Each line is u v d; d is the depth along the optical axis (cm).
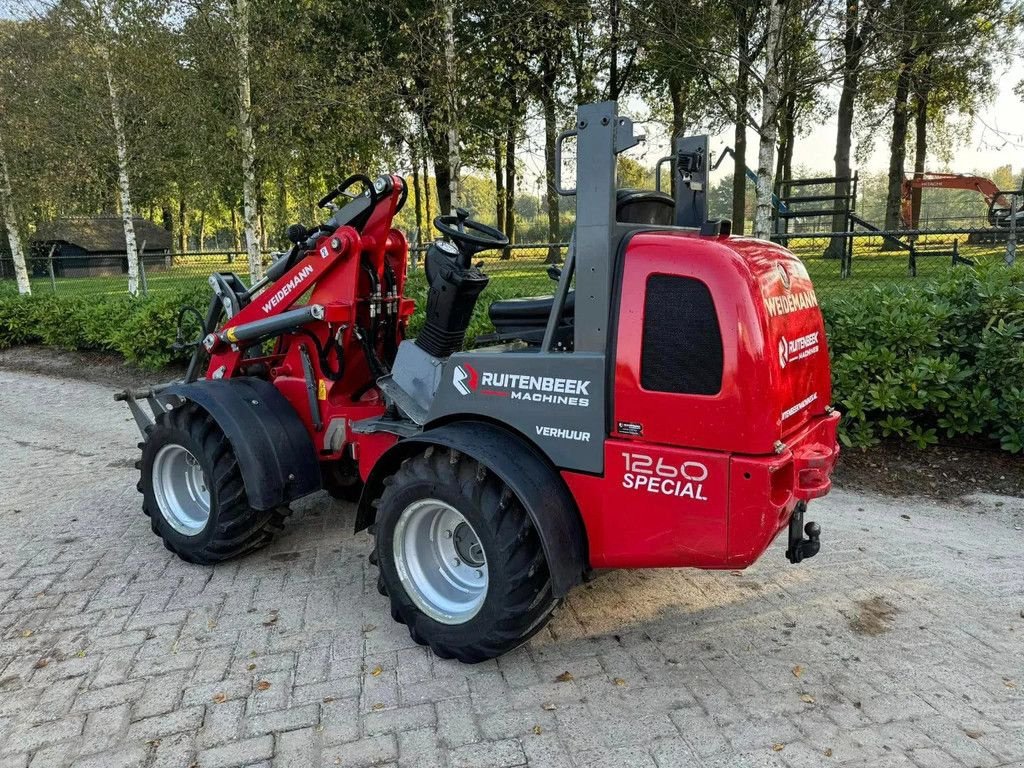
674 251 263
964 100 1584
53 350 1205
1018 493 489
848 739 266
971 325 553
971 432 534
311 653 328
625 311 271
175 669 317
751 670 309
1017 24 1001
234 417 383
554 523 282
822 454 277
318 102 954
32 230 1806
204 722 282
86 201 1511
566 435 288
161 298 1037
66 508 517
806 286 308
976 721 275
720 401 255
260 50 972
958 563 403
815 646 326
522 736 271
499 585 289
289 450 393
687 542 269
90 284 1858
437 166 1337
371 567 413
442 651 315
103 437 722
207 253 1380
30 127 1336
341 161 1153
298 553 432
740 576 391
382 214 393
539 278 866
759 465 250
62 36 1238
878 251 1372
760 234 713
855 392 551
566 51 1128
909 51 672
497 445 296
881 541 432
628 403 273
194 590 389
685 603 365
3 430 760
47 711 291
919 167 2659
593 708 286
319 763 260
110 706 293
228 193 1292
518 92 1065
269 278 438
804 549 301
